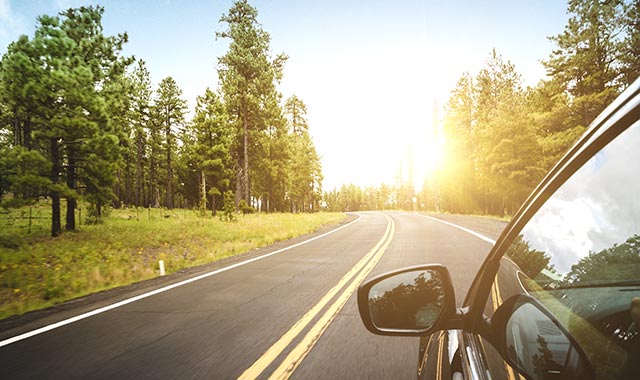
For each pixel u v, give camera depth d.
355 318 5.44
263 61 42.00
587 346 0.89
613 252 0.88
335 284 7.74
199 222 26.39
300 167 76.56
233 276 9.00
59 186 18.06
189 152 62.62
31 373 3.96
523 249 1.42
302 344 4.49
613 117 0.97
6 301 8.04
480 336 1.47
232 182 58.31
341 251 12.78
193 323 5.47
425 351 2.05
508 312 1.33
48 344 4.84
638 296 0.80
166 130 59.75
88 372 3.92
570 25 28.39
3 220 25.44
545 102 34.81
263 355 4.20
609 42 27.02
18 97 17.97
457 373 1.43
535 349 1.07
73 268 11.06
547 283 1.16
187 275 9.51
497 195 41.19
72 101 18.69
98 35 21.94
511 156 34.47
